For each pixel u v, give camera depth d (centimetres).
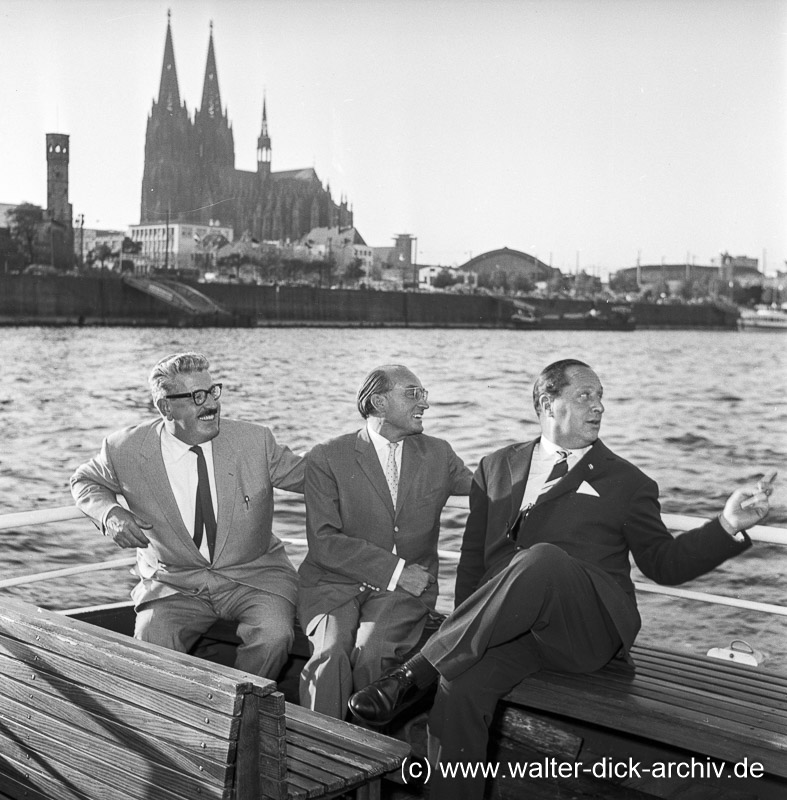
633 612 299
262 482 357
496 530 328
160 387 348
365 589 341
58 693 247
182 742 218
